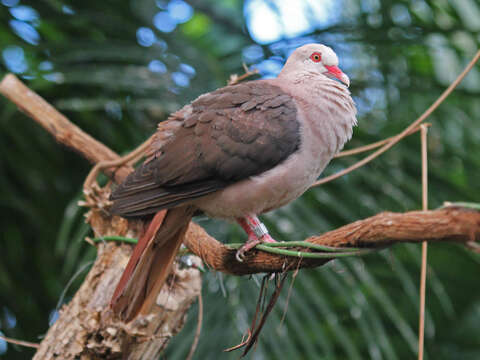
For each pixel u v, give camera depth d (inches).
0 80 188.9
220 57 210.2
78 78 184.1
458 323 261.0
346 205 185.2
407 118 201.9
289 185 134.7
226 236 172.2
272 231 171.6
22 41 195.8
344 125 141.0
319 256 105.8
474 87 232.7
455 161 212.2
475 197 198.4
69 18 199.5
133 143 197.2
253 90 139.9
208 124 133.0
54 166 206.4
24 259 211.3
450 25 209.3
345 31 207.0
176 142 132.6
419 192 189.0
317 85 141.1
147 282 121.2
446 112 205.0
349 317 204.2
